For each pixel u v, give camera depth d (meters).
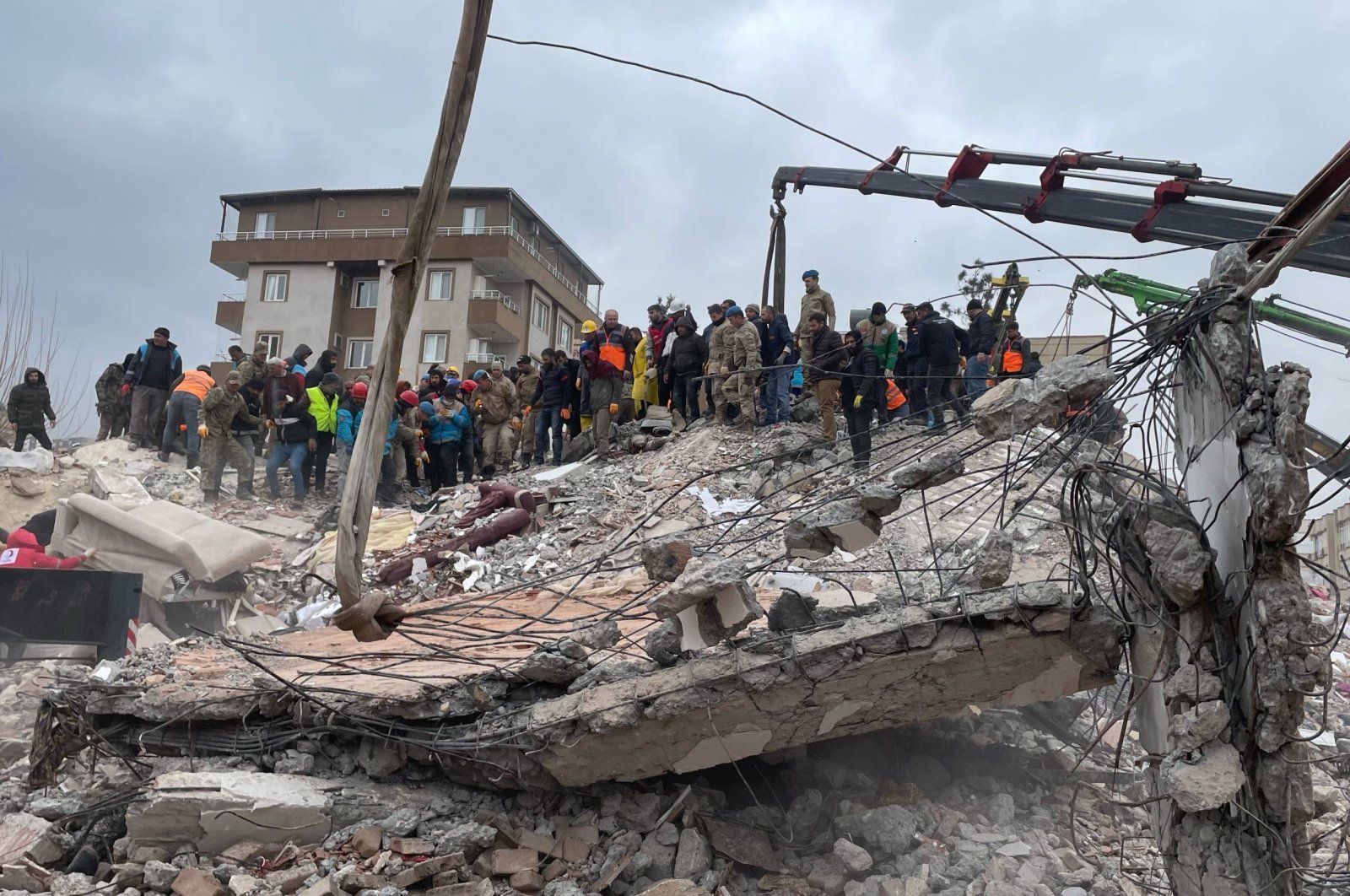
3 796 7.49
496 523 12.98
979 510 11.46
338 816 6.24
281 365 15.67
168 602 10.52
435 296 37.16
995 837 6.23
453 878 5.70
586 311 45.34
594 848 6.06
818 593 8.73
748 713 5.77
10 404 16.81
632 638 7.45
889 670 5.63
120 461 16.12
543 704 6.16
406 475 17.52
